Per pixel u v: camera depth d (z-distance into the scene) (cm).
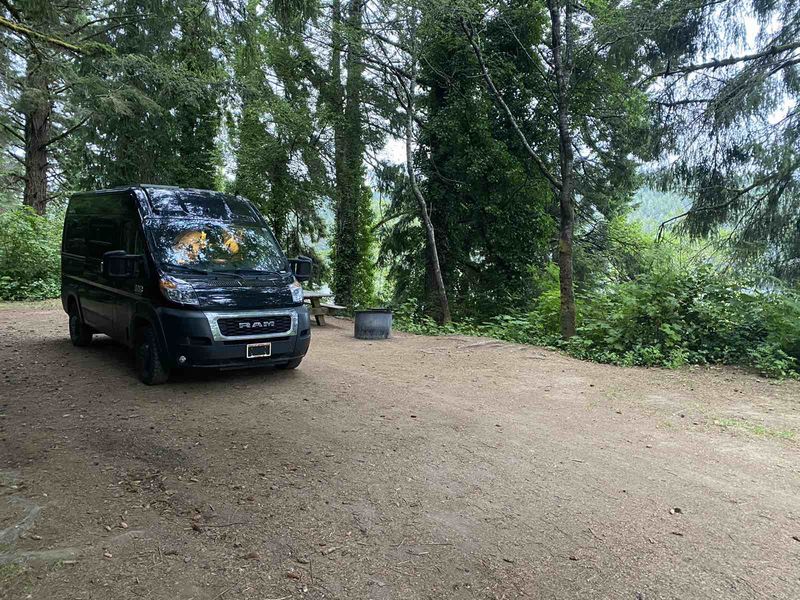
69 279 851
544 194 1905
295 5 796
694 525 346
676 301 968
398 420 543
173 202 691
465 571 289
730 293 980
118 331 695
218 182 2167
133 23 1438
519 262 1967
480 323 1891
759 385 760
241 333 611
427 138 1866
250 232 712
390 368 802
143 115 1577
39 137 2170
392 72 1708
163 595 259
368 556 300
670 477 424
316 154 1764
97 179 1962
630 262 2211
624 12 1316
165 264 618
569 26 1238
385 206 2244
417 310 1969
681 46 1391
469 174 1788
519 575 287
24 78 1571
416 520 342
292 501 362
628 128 1608
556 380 768
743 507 374
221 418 525
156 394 597
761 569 298
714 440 520
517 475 418
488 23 1658
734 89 1307
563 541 322
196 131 1994
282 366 731
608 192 2103
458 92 1803
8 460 416
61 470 401
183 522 331
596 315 1132
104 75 1400
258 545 307
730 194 1366
